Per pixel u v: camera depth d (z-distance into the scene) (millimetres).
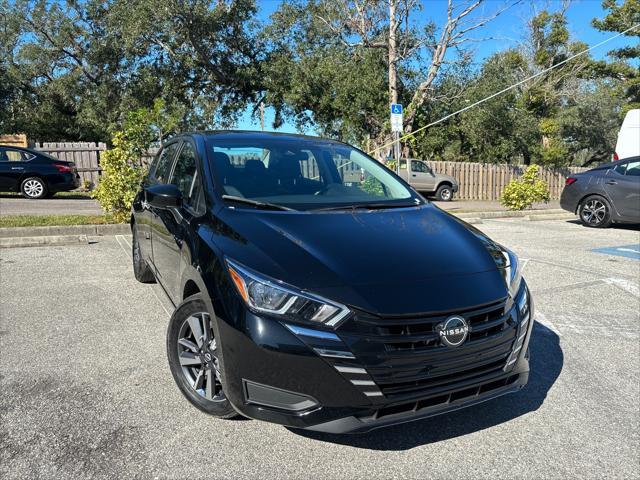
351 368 2471
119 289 5574
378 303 2543
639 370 3914
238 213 3227
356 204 3646
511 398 3455
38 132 32938
